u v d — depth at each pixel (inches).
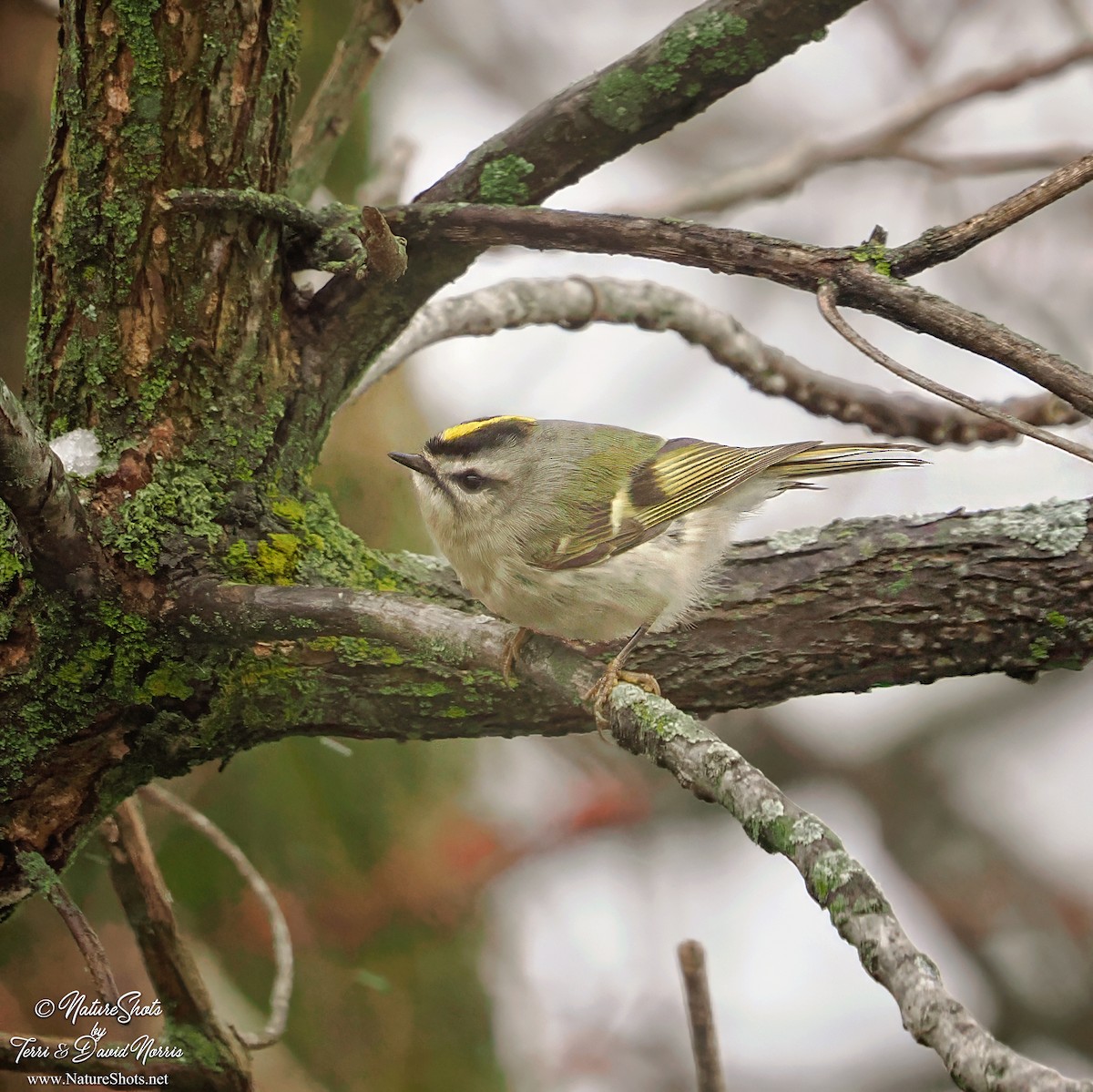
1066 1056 608.1
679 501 344.5
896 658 295.6
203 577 271.1
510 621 345.1
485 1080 502.6
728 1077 596.7
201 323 281.4
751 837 199.0
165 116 269.9
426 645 265.9
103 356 279.7
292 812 479.8
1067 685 679.1
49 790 280.4
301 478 299.4
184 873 460.1
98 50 266.8
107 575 267.0
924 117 497.4
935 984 168.7
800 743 681.0
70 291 278.5
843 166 553.6
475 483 345.1
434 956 504.4
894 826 668.1
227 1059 312.8
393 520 528.7
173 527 274.1
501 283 409.7
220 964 466.9
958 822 665.6
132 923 323.0
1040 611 286.0
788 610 299.7
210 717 281.6
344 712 290.8
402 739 299.6
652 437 375.9
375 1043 479.8
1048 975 625.0
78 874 440.8
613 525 338.0
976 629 289.7
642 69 286.7
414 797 514.3
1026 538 289.3
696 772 212.8
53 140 277.0
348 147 529.7
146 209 273.9
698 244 261.6
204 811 466.9
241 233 280.8
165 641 271.4
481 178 296.2
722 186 494.0
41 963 431.5
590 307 413.4
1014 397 427.5
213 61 269.0
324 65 508.7
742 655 301.9
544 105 294.8
